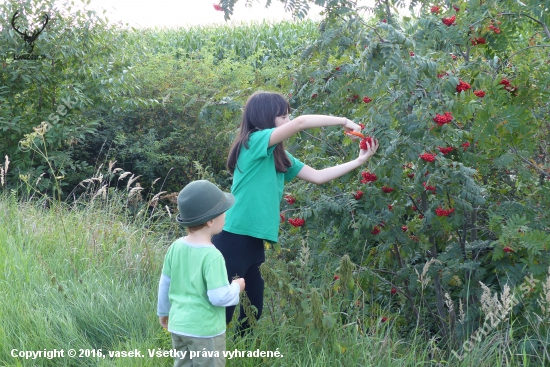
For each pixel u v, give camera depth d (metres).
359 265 4.38
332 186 4.15
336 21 4.05
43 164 7.91
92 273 4.46
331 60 4.61
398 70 3.14
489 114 3.41
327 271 4.20
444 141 3.41
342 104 4.41
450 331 3.82
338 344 3.06
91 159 9.01
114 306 3.77
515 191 4.44
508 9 4.02
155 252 5.21
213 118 5.53
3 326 3.39
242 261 3.12
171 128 9.17
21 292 3.87
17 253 4.63
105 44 8.15
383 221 3.82
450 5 4.13
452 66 3.74
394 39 3.17
